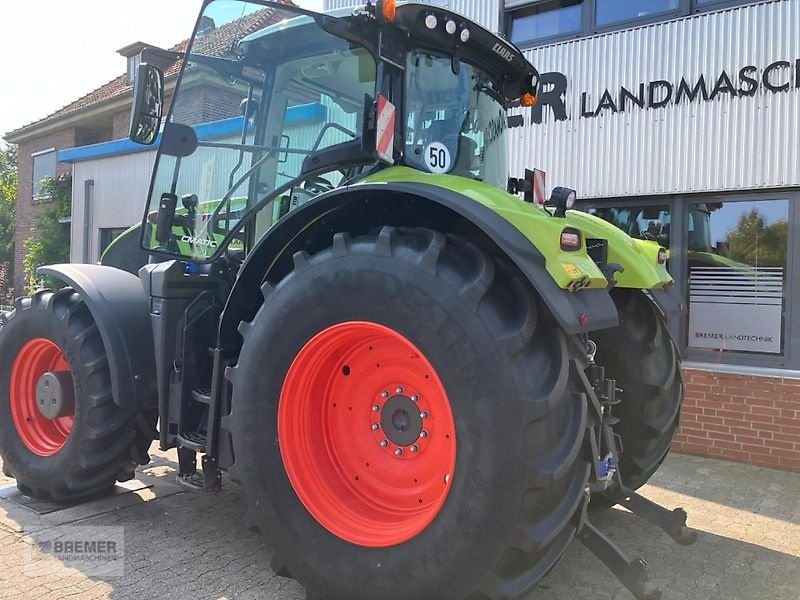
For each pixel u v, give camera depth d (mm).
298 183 3080
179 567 2945
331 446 2676
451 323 2195
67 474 3512
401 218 2691
